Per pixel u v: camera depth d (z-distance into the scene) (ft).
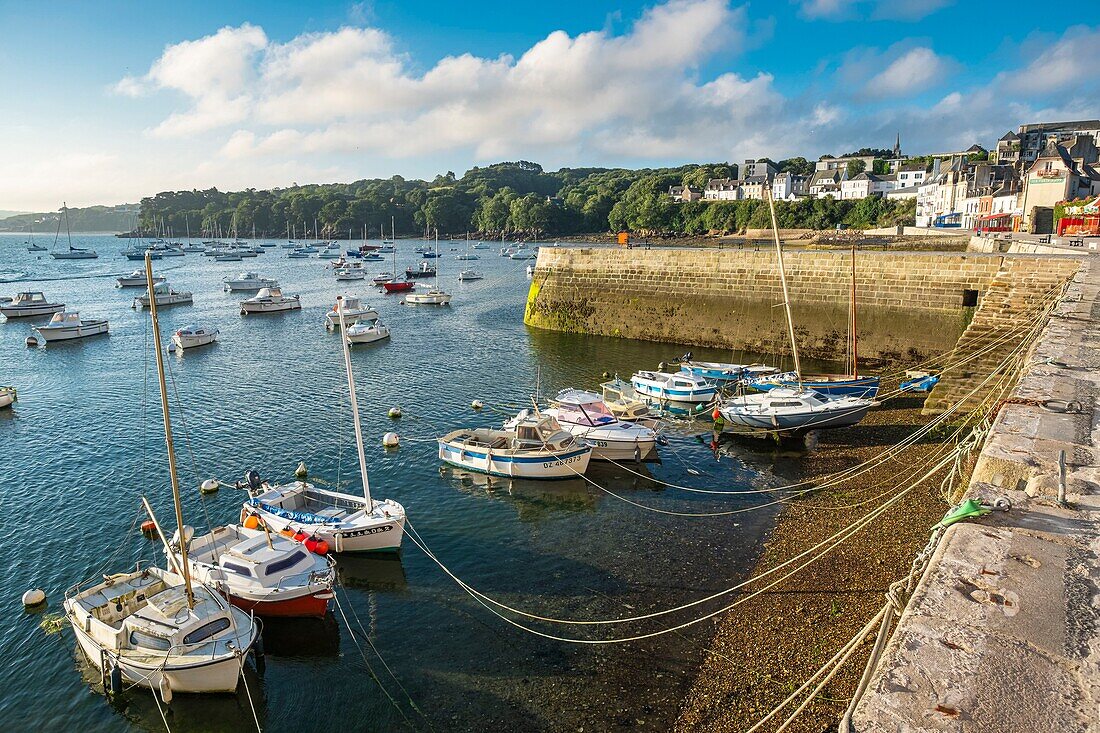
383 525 67.77
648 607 58.90
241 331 201.87
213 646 49.32
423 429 107.65
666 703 46.96
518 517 77.61
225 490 84.17
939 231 301.02
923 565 26.22
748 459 94.68
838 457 92.38
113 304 259.39
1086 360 57.72
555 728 45.39
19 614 59.00
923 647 19.03
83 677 51.44
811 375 134.82
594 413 103.86
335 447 99.30
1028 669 18.01
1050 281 122.31
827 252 152.66
